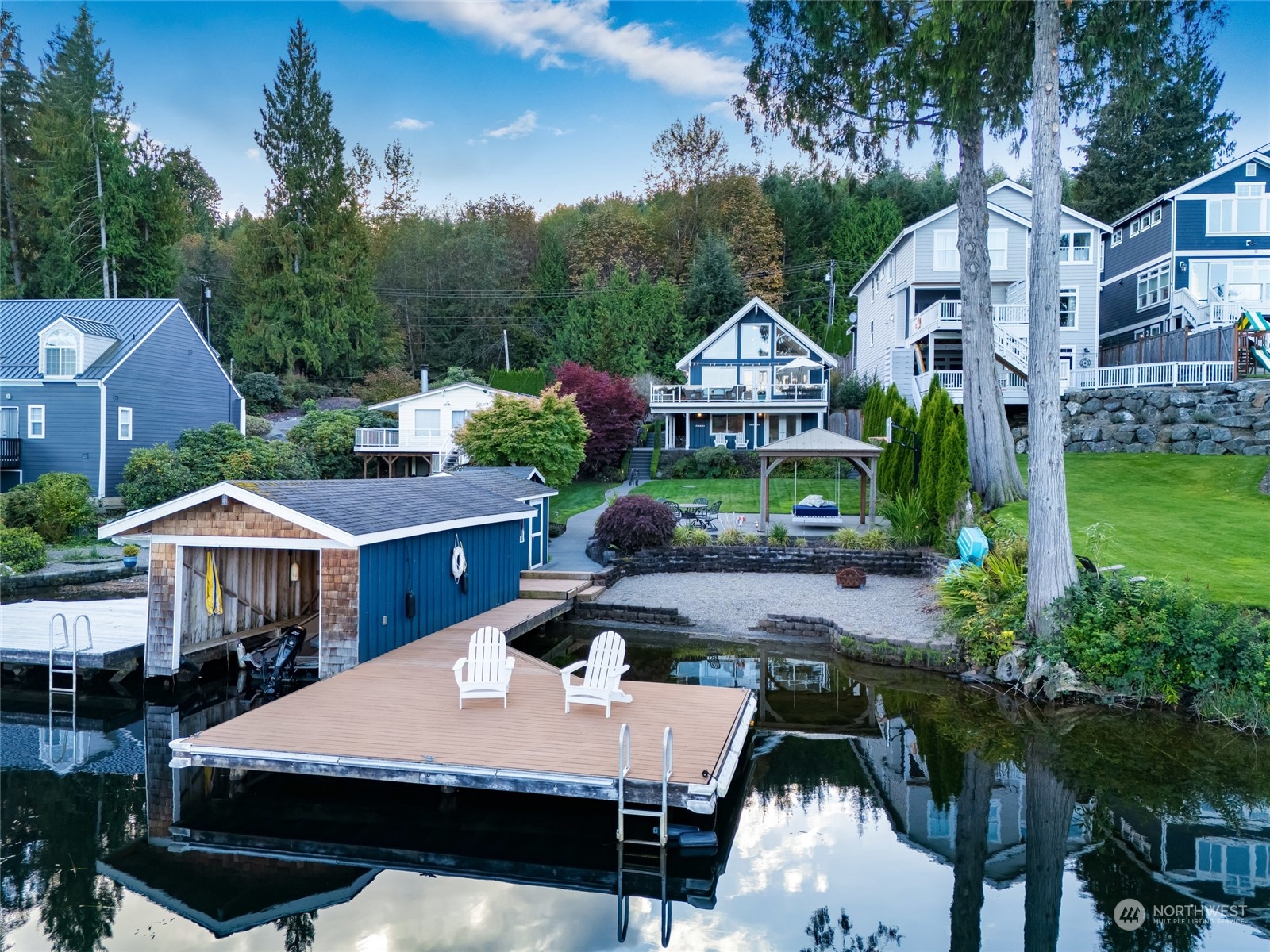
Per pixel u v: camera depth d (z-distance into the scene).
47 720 10.80
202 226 62.09
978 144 19.67
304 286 47.47
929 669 13.13
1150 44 15.59
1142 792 8.42
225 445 29.02
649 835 7.26
